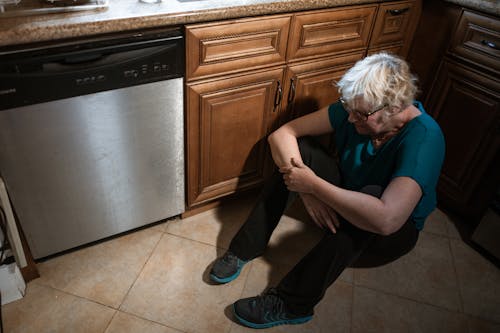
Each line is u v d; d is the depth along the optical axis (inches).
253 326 51.3
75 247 58.9
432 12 63.9
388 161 46.5
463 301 57.4
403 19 64.1
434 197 50.3
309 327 52.5
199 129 54.7
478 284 59.9
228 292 55.7
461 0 58.0
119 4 45.0
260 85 55.9
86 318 51.2
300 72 58.8
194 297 54.6
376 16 60.6
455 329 54.0
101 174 51.3
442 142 44.5
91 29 40.3
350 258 46.3
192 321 52.0
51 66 40.4
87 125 46.0
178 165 57.4
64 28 39.0
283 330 51.9
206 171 59.9
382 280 59.2
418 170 42.1
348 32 59.9
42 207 49.7
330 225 47.3
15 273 50.1
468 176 65.2
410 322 54.3
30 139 43.5
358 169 50.2
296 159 49.8
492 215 60.8
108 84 44.4
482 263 63.1
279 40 53.3
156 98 48.7
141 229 63.2
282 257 61.2
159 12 43.4
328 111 52.4
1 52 38.0
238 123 57.6
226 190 64.3
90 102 44.6
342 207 44.2
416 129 43.9
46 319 50.7
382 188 47.3
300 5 51.3
